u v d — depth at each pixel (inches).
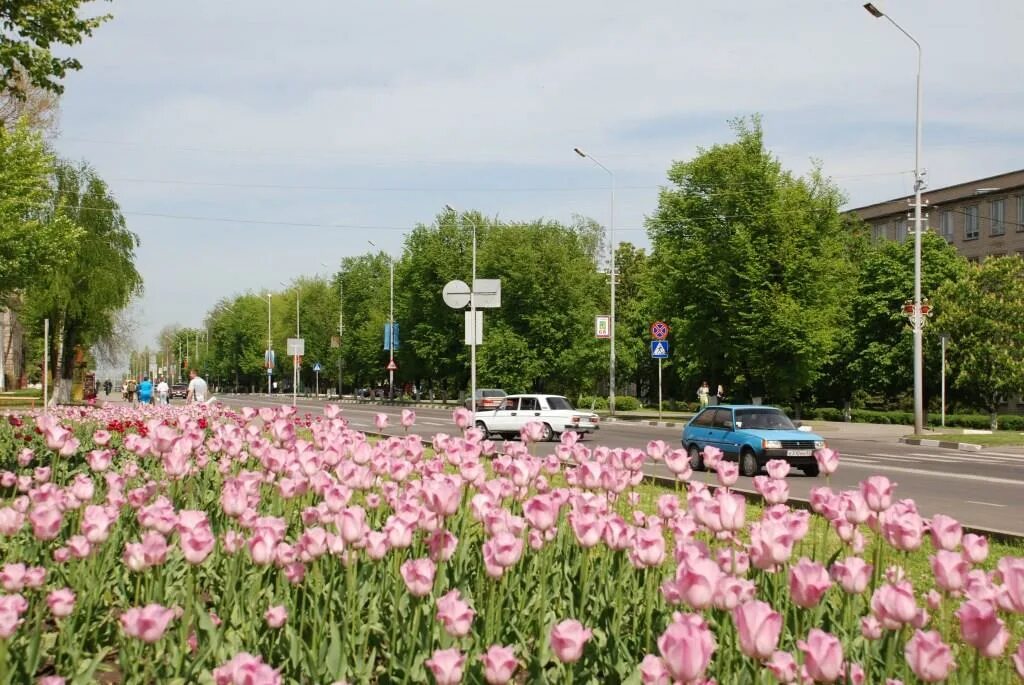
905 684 136.0
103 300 1994.3
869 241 2851.9
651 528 170.2
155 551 167.6
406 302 2960.1
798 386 1756.9
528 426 295.7
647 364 2837.1
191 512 161.2
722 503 166.6
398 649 171.6
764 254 1761.8
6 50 697.0
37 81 732.7
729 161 1803.6
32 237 1043.9
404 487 239.9
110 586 210.2
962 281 1747.0
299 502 258.2
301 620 171.9
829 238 1836.9
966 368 1694.1
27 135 1035.3
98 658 166.7
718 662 142.9
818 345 1720.0
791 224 1769.2
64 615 163.6
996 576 168.4
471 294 877.2
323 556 198.4
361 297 3973.9
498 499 202.5
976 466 928.3
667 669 116.3
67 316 2020.2
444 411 2409.0
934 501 617.3
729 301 1782.7
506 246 2509.8
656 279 1931.6
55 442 271.1
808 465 808.9
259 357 5231.3
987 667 171.5
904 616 137.3
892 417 1866.4
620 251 3169.3
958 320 1711.4
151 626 133.2
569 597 192.7
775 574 178.7
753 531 156.3
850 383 2194.9
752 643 115.7
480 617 181.3
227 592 187.2
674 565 221.8
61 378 2128.4
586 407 2497.5
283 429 268.4
